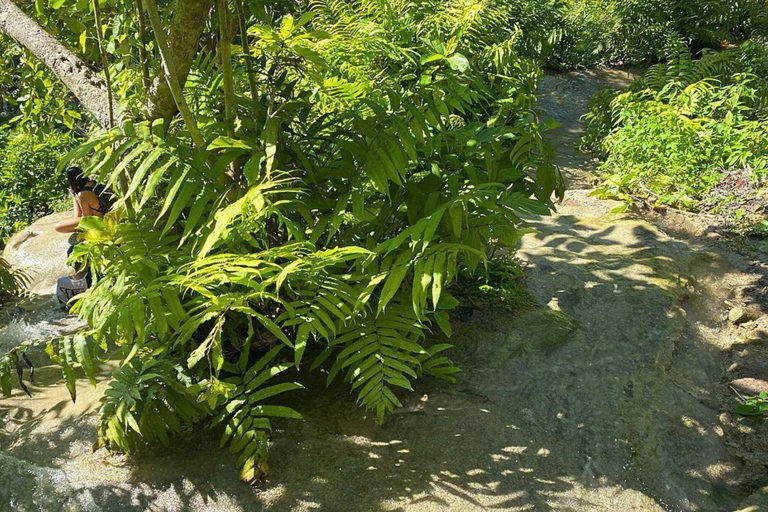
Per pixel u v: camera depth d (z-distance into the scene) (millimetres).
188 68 3033
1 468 2742
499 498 2600
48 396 3303
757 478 2816
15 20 3602
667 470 2816
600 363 3404
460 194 3082
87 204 3852
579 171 6762
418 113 3078
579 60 10273
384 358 2844
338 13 5762
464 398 3123
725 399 3326
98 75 3543
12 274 4855
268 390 2787
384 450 2820
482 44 5867
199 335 3064
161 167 2553
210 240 2398
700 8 10141
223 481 2660
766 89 6824
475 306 3785
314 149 3230
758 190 5395
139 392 2771
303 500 2570
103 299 2578
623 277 4195
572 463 2793
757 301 4145
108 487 2662
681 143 5773
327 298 2742
